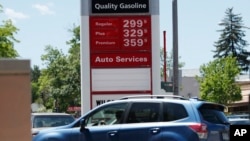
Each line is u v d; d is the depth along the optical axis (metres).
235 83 74.06
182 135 13.74
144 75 23.78
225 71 71.75
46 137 14.84
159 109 14.26
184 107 14.03
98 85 23.70
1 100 14.86
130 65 23.78
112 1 23.80
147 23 23.81
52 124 20.50
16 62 14.95
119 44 23.81
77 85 57.53
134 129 14.24
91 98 23.67
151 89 23.72
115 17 23.81
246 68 117.69
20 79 14.95
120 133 14.35
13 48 39.84
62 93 57.59
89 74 23.69
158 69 23.75
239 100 72.50
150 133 14.05
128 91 23.72
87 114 14.84
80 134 14.66
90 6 23.78
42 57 59.78
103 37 23.80
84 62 23.70
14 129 14.89
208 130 13.77
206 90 71.12
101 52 23.77
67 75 57.91
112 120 14.73
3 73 14.88
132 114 14.48
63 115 20.92
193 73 101.69
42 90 74.88
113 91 23.69
